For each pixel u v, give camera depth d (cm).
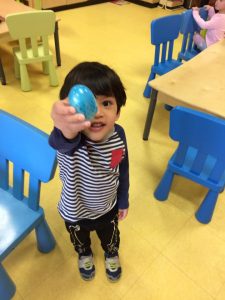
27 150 94
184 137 121
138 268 131
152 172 182
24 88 253
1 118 94
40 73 287
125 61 317
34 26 224
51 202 158
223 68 169
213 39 252
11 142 97
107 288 124
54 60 308
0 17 248
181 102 146
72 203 92
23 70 245
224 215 157
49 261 131
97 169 83
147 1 489
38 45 271
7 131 96
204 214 149
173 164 144
